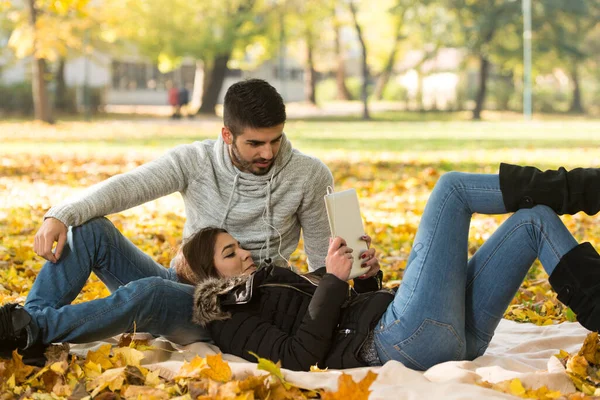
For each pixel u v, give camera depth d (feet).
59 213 15.07
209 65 183.73
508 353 16.11
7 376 13.38
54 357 14.16
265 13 177.99
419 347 14.12
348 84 280.31
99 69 205.46
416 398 12.32
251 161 16.28
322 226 17.56
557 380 13.20
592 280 13.47
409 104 246.68
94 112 182.80
